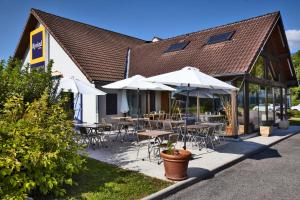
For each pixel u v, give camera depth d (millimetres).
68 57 17625
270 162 9188
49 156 5430
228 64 14367
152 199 5648
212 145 11055
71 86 11484
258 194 6168
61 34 18516
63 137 6469
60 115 6812
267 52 17516
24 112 6574
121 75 18312
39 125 6160
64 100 7711
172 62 17844
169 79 9023
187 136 12156
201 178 7223
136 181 6594
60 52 18312
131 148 10695
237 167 8547
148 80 9508
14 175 5035
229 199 5875
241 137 13438
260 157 9977
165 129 11977
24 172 5367
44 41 19484
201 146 11320
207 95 15000
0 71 7438
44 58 19547
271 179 7266
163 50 20172
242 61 13938
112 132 14836
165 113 17672
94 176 6941
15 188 5043
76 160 6211
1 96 6766
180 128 12023
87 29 21641
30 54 21359
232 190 6422
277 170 8172
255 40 15047
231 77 14000
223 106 14648
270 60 18438
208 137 11289
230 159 9008
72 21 21281
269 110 18547
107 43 21609
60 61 18281
